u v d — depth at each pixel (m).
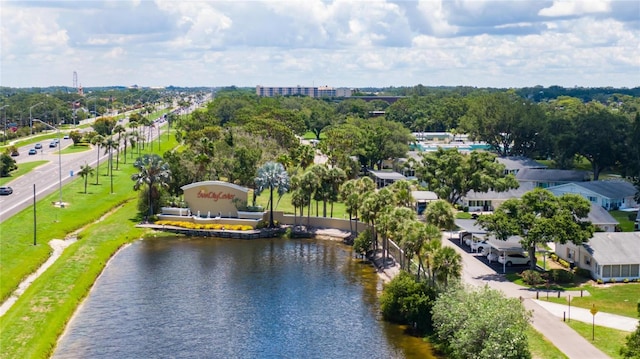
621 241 96.19
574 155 196.25
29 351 69.19
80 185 169.88
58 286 91.19
